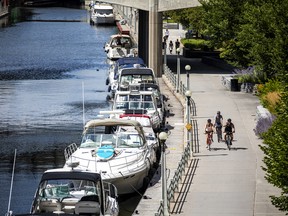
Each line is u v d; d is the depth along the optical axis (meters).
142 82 102.19
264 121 78.75
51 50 167.25
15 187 68.31
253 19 89.06
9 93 114.81
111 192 56.94
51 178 53.78
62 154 80.88
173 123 91.94
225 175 66.69
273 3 84.12
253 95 105.25
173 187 59.97
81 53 163.00
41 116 99.12
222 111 94.06
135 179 65.69
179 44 156.12
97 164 65.88
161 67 127.25
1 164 76.69
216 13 106.00
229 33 105.62
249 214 56.16
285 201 50.16
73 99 110.44
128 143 69.62
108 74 128.88
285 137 49.66
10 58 154.00
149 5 125.81
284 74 59.34
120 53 149.75
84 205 51.06
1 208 62.59
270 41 86.62
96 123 72.81
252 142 78.31
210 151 75.12
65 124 94.69
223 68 132.88
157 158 75.75
